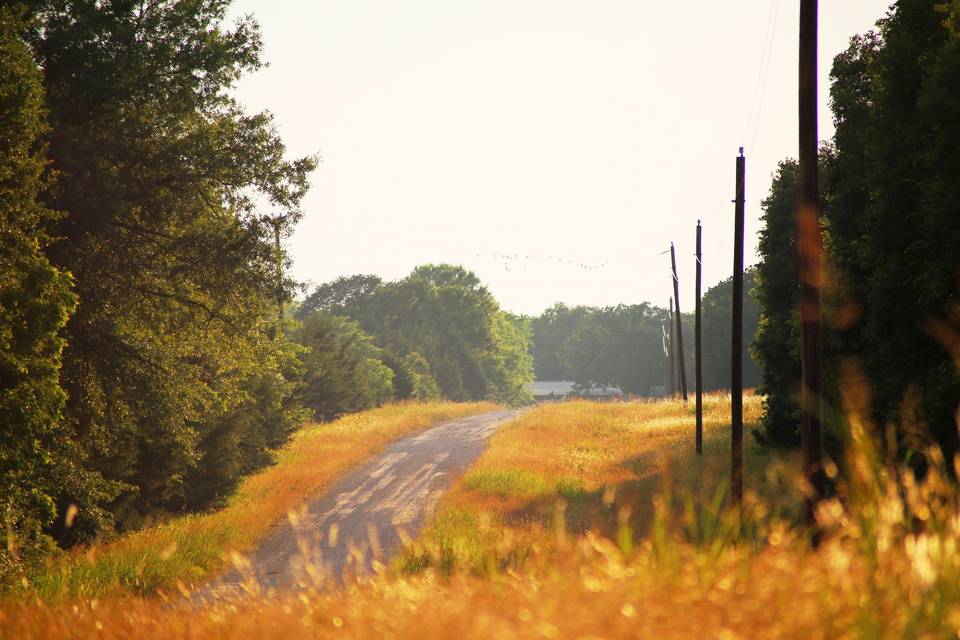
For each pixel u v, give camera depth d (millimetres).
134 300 115562
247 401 168750
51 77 106812
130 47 108312
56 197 103688
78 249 110062
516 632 12281
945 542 14406
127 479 124062
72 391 111375
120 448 120062
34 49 105500
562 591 14281
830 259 94625
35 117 84625
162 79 112812
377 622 16344
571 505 107688
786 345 133125
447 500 129500
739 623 12211
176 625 23688
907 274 77500
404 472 172375
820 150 114000
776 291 138250
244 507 135500
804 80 56156
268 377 182125
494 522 87500
